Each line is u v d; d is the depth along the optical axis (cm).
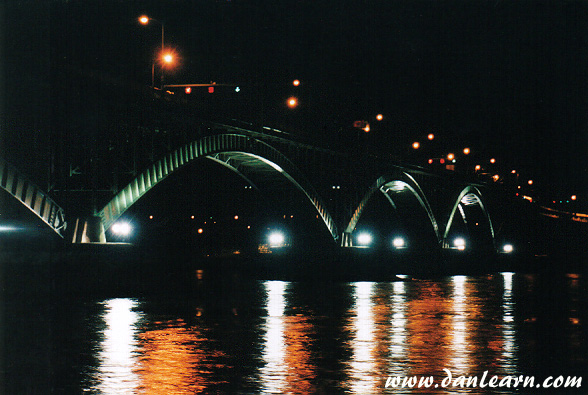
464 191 16175
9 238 5506
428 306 4534
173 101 6919
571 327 3541
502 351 2709
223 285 6338
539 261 14575
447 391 2047
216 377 2148
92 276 5412
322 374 2209
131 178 6222
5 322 3353
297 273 8181
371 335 3058
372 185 11906
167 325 3316
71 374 2166
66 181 5728
